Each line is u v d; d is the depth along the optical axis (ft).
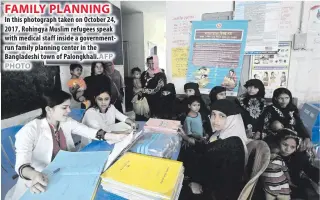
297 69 5.31
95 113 4.22
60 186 2.15
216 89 5.37
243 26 5.20
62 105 3.14
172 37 6.22
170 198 1.93
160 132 3.73
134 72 7.88
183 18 6.00
